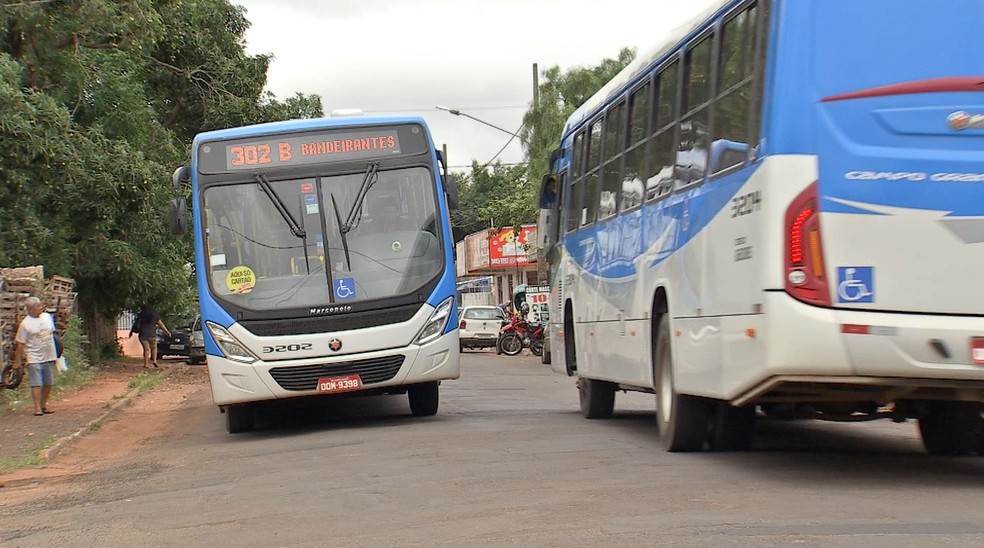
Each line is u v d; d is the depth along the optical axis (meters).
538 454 10.02
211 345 13.44
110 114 28.94
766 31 7.44
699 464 8.96
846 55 7.10
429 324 13.62
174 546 6.69
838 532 5.88
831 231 7.01
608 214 12.10
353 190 13.89
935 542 5.56
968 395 7.38
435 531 6.52
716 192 8.25
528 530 6.35
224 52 37.28
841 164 7.04
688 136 9.12
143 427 16.92
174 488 9.50
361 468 9.74
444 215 14.04
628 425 12.93
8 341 20.48
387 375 13.52
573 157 14.27
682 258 9.10
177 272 32.28
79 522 7.95
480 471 9.02
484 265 60.56
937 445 9.41
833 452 9.87
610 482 8.09
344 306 13.44
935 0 7.14
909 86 7.08
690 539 5.84
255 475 9.91
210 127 36.75
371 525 6.88
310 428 14.54
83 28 24.62
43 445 13.66
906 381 7.07
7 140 20.64
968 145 7.07
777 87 7.17
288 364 13.31
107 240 28.91
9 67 20.78
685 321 9.02
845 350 6.96
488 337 41.59
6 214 23.12
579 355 13.85
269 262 13.57
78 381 25.19
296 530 6.90
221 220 13.72
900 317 6.99
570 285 14.37
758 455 9.55
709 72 8.65
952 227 7.01
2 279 20.62
